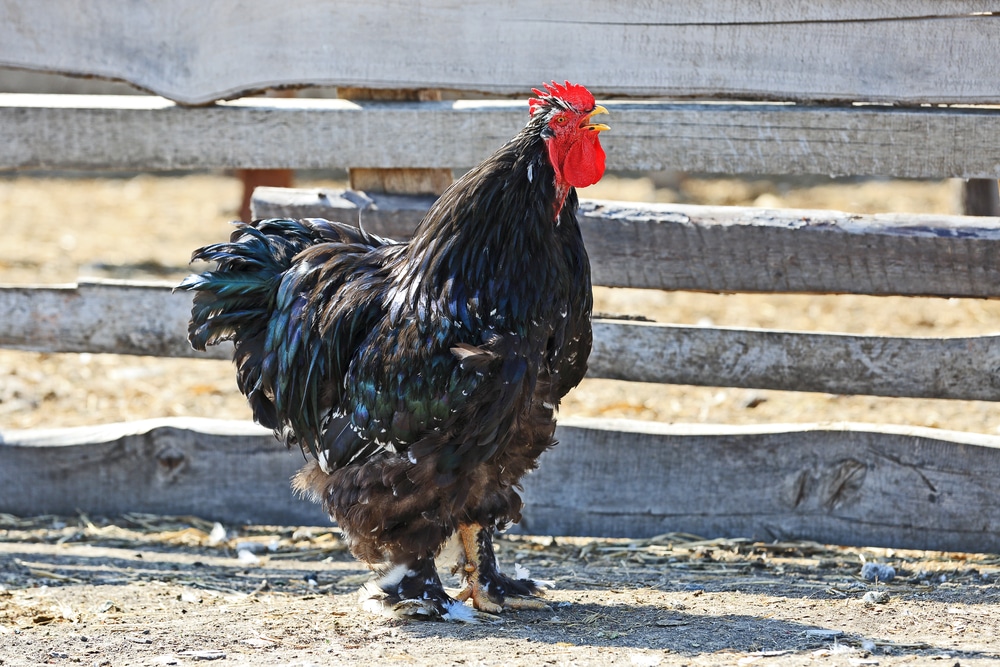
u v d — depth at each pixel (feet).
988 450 18.80
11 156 20.86
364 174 20.83
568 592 18.04
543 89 19.52
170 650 15.20
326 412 16.70
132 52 20.45
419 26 19.62
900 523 19.49
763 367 19.49
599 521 20.63
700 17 18.84
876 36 18.44
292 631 16.10
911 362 18.95
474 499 16.48
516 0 19.26
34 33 20.57
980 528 19.11
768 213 19.24
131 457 21.66
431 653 14.75
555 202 14.89
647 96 19.43
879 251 18.75
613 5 19.02
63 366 32.42
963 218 18.71
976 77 18.25
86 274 40.50
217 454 21.47
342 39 19.88
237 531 21.74
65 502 21.97
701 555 19.77
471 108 19.95
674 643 15.01
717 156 19.34
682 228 19.35
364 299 16.01
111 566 19.69
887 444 19.31
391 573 16.89
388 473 15.35
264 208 20.67
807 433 19.62
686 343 19.66
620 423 20.51
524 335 14.78
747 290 19.48
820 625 15.80
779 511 20.03
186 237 47.62
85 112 20.65
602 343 19.90
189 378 31.55
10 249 44.47
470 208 14.89
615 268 19.76
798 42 18.70
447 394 14.71
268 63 20.16
